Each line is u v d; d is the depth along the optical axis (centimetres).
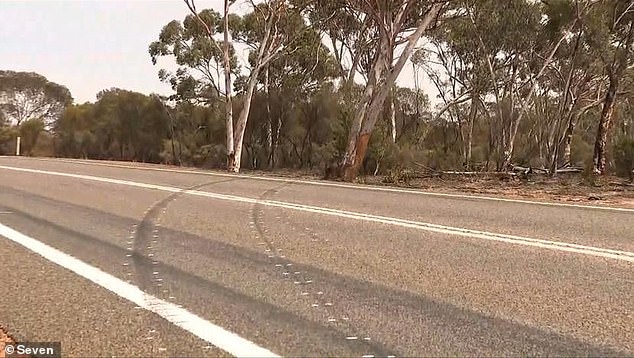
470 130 4506
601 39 3014
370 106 2466
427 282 655
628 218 1118
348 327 515
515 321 530
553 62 4159
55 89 7919
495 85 4169
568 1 3150
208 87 4922
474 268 717
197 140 5012
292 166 4372
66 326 516
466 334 498
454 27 4050
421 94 5034
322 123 4275
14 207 1226
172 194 1475
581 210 1234
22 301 586
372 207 1260
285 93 4431
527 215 1151
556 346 473
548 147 4181
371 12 2594
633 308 567
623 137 2673
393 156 2844
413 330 507
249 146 4584
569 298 598
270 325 520
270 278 673
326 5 3647
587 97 4581
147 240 886
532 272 698
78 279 667
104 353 457
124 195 1445
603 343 480
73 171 2212
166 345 473
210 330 507
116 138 5328
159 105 5219
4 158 3275
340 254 792
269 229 978
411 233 945
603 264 738
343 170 2439
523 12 3878
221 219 1080
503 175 2731
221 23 4450
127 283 651
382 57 2519
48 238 899
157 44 4688
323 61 4588
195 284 648
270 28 3494
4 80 7588
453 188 2122
